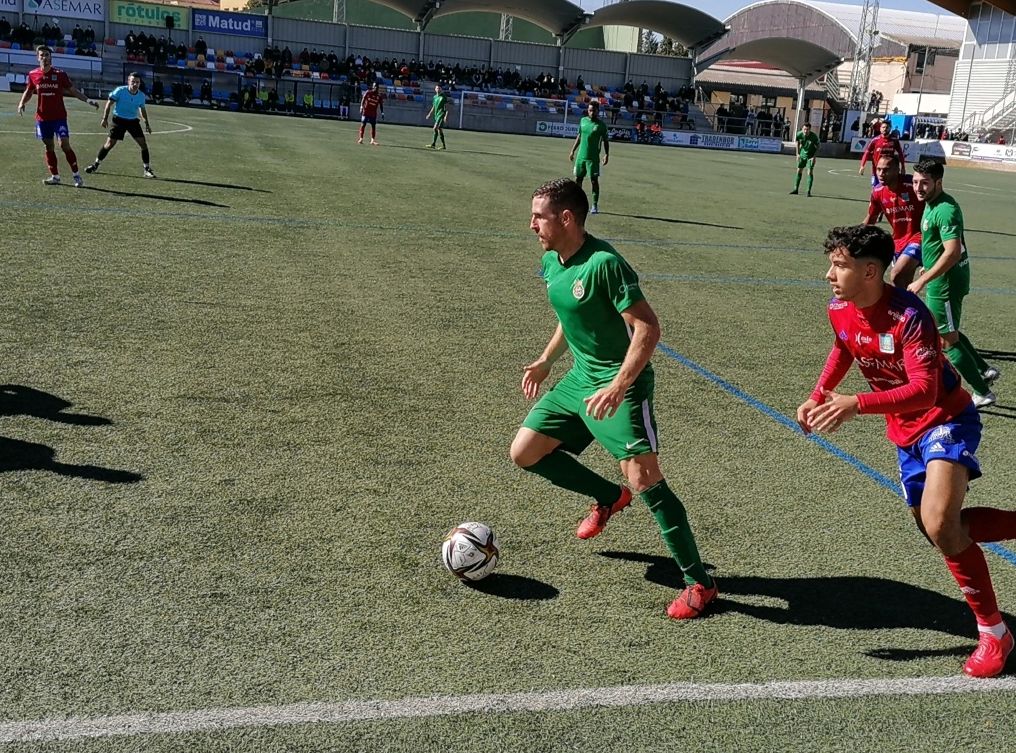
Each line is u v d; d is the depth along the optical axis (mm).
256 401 5602
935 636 3525
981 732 2945
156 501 4188
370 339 7133
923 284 6367
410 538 4031
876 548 4246
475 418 5602
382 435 5211
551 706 2934
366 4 56438
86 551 3703
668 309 9117
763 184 25062
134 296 7844
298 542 3916
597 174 15844
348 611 3422
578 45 62281
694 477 4957
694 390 6531
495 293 9023
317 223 12289
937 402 3299
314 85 45031
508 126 46812
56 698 2816
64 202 12148
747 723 2916
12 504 4043
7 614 3230
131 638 3152
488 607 3533
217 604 3396
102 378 5793
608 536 4207
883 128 19438
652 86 55125
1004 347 8625
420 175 19078
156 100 41656
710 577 3768
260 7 58688
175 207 12547
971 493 5035
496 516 4309
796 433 5762
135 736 2674
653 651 3305
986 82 52750
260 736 2707
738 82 62156
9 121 22797
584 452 5188
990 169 43875
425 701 2920
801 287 10695
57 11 44031
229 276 8867
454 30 58656
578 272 3471
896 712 3025
